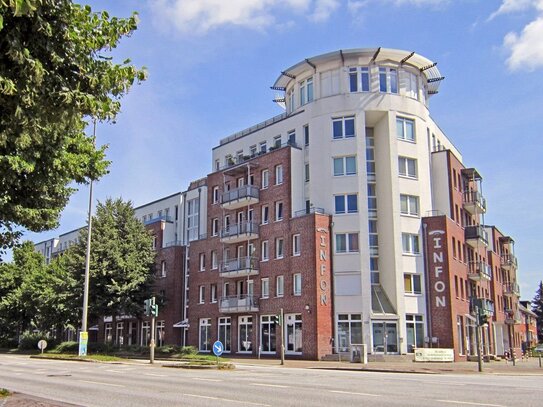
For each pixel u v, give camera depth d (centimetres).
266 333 4450
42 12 766
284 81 5059
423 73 4828
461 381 2055
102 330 6488
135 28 906
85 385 1825
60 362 3578
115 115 917
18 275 6269
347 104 4512
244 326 4666
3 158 1021
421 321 4238
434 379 2175
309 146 4619
